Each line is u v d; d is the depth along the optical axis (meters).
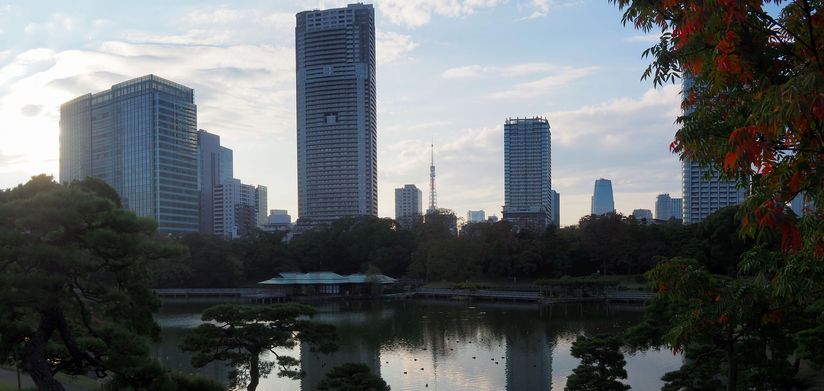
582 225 160.25
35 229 23.73
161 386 27.16
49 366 27.30
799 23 9.92
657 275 16.06
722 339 28.05
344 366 36.38
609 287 120.19
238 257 159.38
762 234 9.53
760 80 9.88
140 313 27.56
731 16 9.01
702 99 12.49
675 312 30.22
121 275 26.56
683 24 10.01
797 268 12.10
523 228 157.38
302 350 68.62
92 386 39.81
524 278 145.88
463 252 137.50
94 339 29.73
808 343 30.86
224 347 40.66
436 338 76.50
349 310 110.88
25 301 22.53
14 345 26.22
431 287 141.12
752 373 31.89
